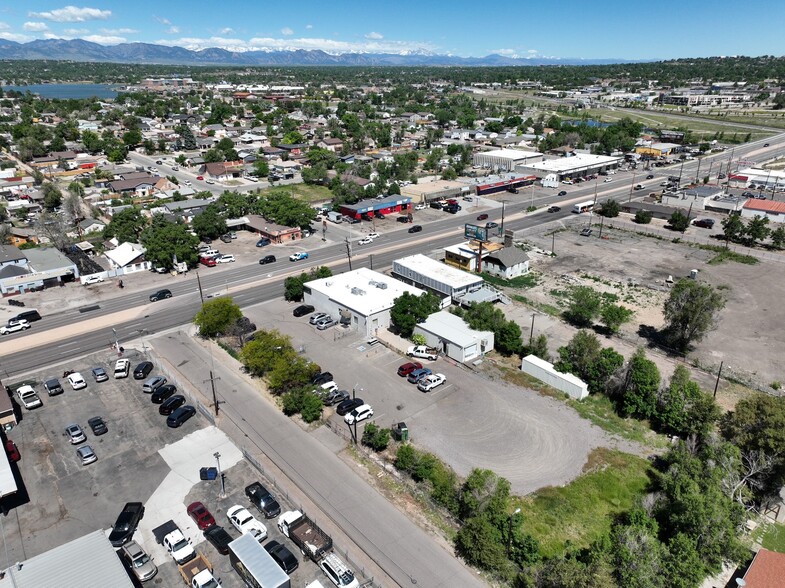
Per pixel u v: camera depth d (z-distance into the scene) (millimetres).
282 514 37188
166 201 119688
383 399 51156
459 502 37750
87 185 143500
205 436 46250
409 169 151875
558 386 52656
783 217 105875
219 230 99938
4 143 190500
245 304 72750
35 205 121812
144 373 55750
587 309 64438
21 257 83125
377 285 70750
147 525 36906
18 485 40750
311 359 58344
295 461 43094
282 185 141750
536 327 65500
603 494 39656
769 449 38938
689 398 46281
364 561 33781
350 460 43250
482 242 81688
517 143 198625
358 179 132625
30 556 34469
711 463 37969
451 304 71000
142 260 86188
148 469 42344
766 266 84000
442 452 43781
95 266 87000
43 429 47406
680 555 31406
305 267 85875
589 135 193125
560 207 119938
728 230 95062
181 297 75500
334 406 50719
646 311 69500
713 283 77562
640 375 47594
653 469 42062
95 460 43281
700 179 143250
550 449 44156
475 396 51500
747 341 61938
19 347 62219
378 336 63469
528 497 39094
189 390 52719
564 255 90375
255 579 30656
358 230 105250
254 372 56188
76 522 37250
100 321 68562
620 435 46094
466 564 33812
